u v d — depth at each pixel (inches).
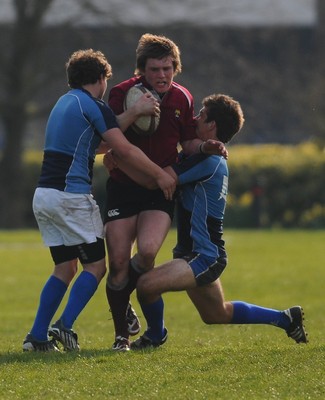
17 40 4581.7
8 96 4635.8
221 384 961.5
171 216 1182.9
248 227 4315.9
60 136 1150.3
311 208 4318.4
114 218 1179.9
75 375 1010.1
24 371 1037.8
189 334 1508.4
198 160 1165.7
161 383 968.9
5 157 4618.6
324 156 4350.4
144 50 1159.6
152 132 1152.8
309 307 1993.1
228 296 2206.0
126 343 1187.3
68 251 1170.0
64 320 1149.1
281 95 5723.4
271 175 4306.1
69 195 1144.2
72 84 1178.0
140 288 1159.0
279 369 1013.8
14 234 3951.8
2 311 2027.6
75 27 4840.1
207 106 1186.0
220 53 5388.8
